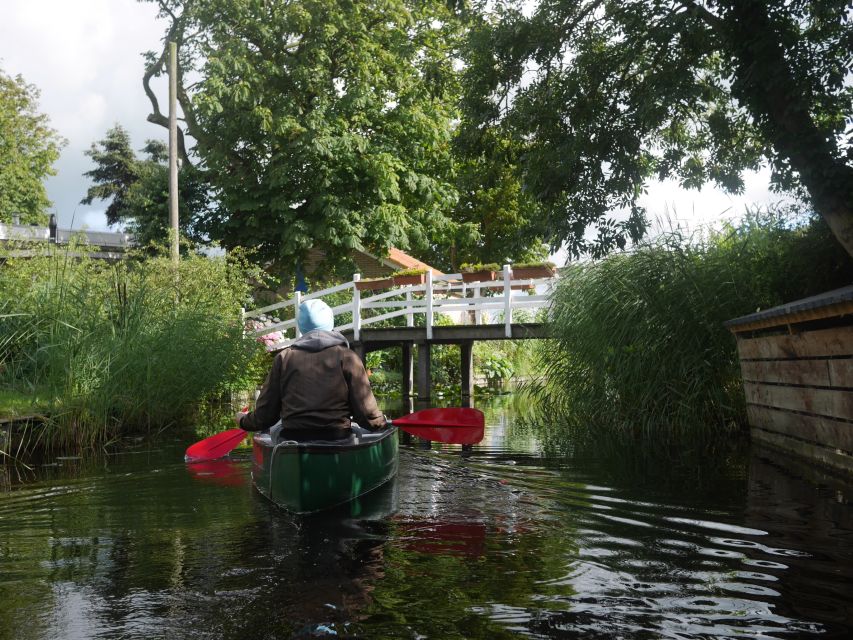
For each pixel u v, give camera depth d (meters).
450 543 3.79
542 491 5.09
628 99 10.35
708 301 8.68
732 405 8.52
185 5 22.77
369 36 22.80
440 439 6.84
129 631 2.70
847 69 8.08
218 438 6.97
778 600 2.89
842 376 5.48
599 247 9.77
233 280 15.01
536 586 3.11
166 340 9.98
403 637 2.59
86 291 9.23
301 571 3.36
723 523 4.11
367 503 4.75
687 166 11.66
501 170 11.98
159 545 3.85
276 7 21.86
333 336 5.09
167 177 23.58
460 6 11.12
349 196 22.12
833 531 3.89
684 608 2.82
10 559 3.64
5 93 32.00
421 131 23.72
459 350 19.75
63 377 8.15
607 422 9.28
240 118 21.47
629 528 4.04
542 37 10.50
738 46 8.42
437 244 35.91
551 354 10.46
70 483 5.77
